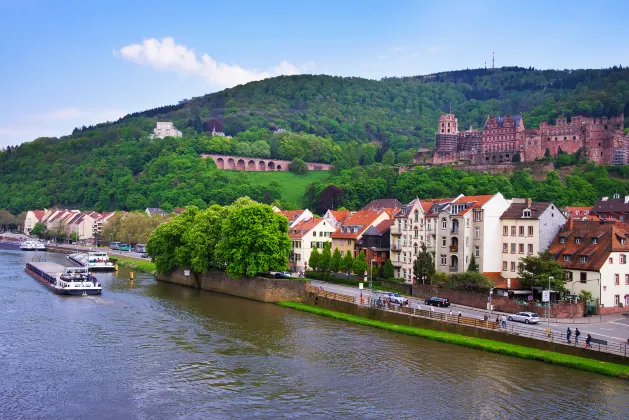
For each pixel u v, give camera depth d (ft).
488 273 428.15
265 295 441.68
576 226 411.95
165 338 326.24
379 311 369.50
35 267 599.57
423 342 321.11
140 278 595.47
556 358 276.21
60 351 299.38
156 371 269.64
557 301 364.79
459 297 398.62
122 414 221.25
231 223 464.24
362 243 531.50
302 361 286.25
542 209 412.16
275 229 459.32
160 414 221.66
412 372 269.23
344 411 225.56
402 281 472.44
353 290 457.27
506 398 236.63
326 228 586.45
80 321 367.25
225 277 487.61
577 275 376.07
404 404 231.91
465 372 268.41
